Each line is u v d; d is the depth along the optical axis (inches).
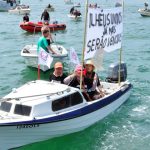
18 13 2192.4
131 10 2544.3
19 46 1082.7
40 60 521.3
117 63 609.0
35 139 442.3
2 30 1438.2
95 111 490.0
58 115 440.5
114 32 527.5
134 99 601.9
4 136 418.3
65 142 464.4
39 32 1397.6
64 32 1403.8
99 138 470.6
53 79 501.0
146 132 485.4
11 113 432.1
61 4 3289.9
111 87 582.2
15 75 754.2
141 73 775.1
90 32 476.7
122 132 485.7
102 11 490.0
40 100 438.6
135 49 1042.7
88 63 497.4
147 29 1485.0
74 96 467.2
